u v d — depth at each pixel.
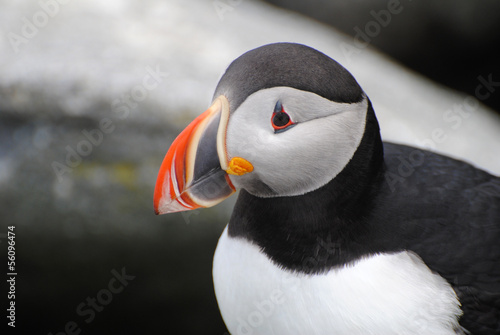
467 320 4.87
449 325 4.82
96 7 11.62
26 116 9.93
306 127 4.71
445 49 14.23
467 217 5.05
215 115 4.88
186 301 10.02
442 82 14.50
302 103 4.66
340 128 4.74
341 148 4.80
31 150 9.86
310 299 4.92
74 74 9.91
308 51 4.84
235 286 5.28
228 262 5.38
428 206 5.05
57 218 9.73
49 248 9.74
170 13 11.95
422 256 4.91
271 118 4.74
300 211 4.99
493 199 5.18
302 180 4.89
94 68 10.01
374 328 4.76
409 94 11.98
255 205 5.20
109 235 9.72
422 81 13.18
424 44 14.16
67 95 9.79
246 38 11.69
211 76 10.26
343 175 4.89
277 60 4.76
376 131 5.03
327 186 4.91
